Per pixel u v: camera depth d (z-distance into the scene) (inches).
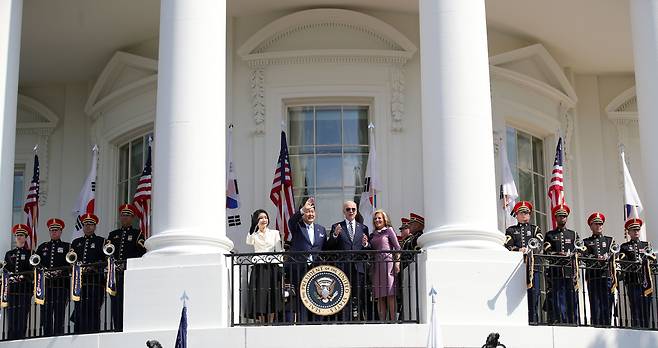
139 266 613.0
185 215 619.5
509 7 822.5
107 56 872.3
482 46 644.1
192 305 600.4
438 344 557.6
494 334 559.2
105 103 865.5
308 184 820.0
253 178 806.5
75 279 625.0
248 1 813.2
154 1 796.6
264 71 822.5
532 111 856.9
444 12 642.8
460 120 626.8
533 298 625.3
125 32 842.2
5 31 709.9
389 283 619.8
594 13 821.9
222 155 636.1
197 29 644.1
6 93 701.9
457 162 622.2
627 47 865.5
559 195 768.9
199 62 639.1
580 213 872.3
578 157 886.4
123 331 605.3
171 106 633.0
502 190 794.2
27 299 665.0
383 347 586.2
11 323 659.4
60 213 879.7
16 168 900.0
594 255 671.8
